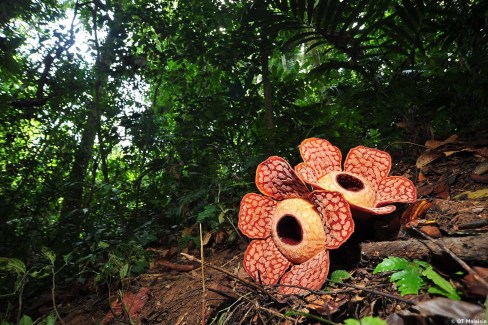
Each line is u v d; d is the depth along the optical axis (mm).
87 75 5070
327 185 1439
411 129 3023
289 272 1392
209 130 4438
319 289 1290
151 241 3443
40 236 3721
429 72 3383
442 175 2346
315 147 1612
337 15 2977
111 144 4863
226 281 1923
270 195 1531
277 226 1447
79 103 5051
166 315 1860
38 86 4711
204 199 3258
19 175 4516
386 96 3193
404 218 1729
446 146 2619
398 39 3205
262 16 3248
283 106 4512
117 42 4930
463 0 2818
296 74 4473
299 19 3182
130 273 2531
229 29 4844
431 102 3158
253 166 3293
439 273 1166
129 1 5461
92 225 3545
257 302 1389
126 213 4215
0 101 4457
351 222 1257
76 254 3053
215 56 4473
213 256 2598
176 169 4438
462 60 3018
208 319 1596
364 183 1479
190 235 3100
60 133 4965
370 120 3605
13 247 3482
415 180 2461
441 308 841
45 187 4398
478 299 961
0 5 4215
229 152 4188
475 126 2818
